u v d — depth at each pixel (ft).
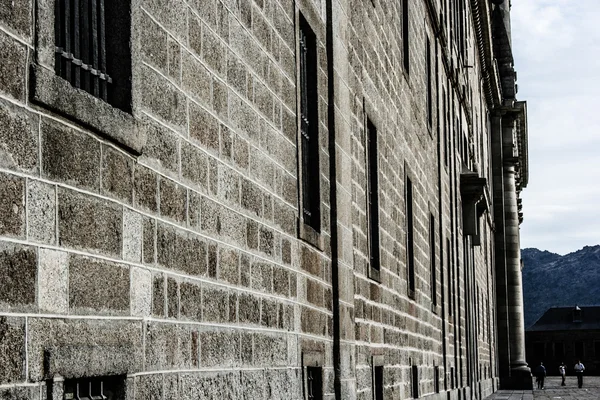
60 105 17.25
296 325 33.63
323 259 38.73
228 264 26.50
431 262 86.33
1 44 15.74
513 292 222.48
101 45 20.35
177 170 23.07
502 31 239.91
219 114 26.27
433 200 88.07
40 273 16.65
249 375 27.94
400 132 66.28
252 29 29.73
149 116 21.53
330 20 41.16
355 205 46.75
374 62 54.95
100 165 18.97
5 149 15.74
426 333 77.41
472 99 158.40
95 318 18.58
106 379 19.44
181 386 22.75
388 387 56.29
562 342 463.01
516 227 224.53
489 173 213.05
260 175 29.96
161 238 21.91
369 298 50.42
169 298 22.25
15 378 15.80
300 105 36.32
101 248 18.92
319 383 37.22
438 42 96.53
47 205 16.96
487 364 180.55
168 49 22.82
